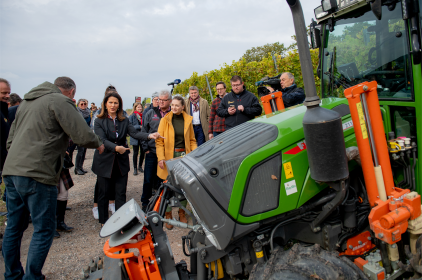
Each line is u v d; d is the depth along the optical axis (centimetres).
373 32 250
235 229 189
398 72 233
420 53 211
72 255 349
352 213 211
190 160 203
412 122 229
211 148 205
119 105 397
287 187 196
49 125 252
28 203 249
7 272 271
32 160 244
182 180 189
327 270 182
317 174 177
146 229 216
